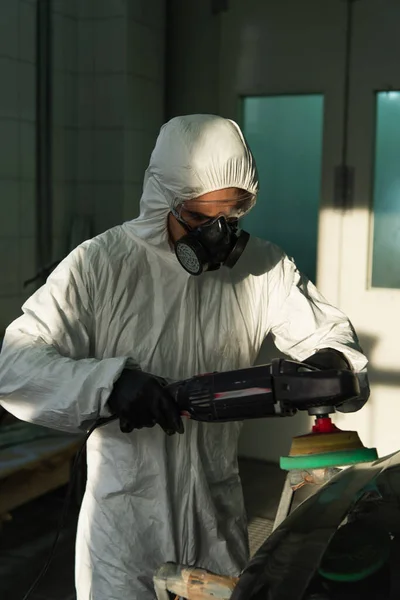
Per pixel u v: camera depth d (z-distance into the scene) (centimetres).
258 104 357
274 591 97
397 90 329
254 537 299
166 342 156
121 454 155
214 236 141
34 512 317
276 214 358
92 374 136
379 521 104
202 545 161
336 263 346
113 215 351
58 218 346
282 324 166
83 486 324
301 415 358
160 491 155
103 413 137
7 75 312
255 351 169
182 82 369
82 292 152
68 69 344
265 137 356
